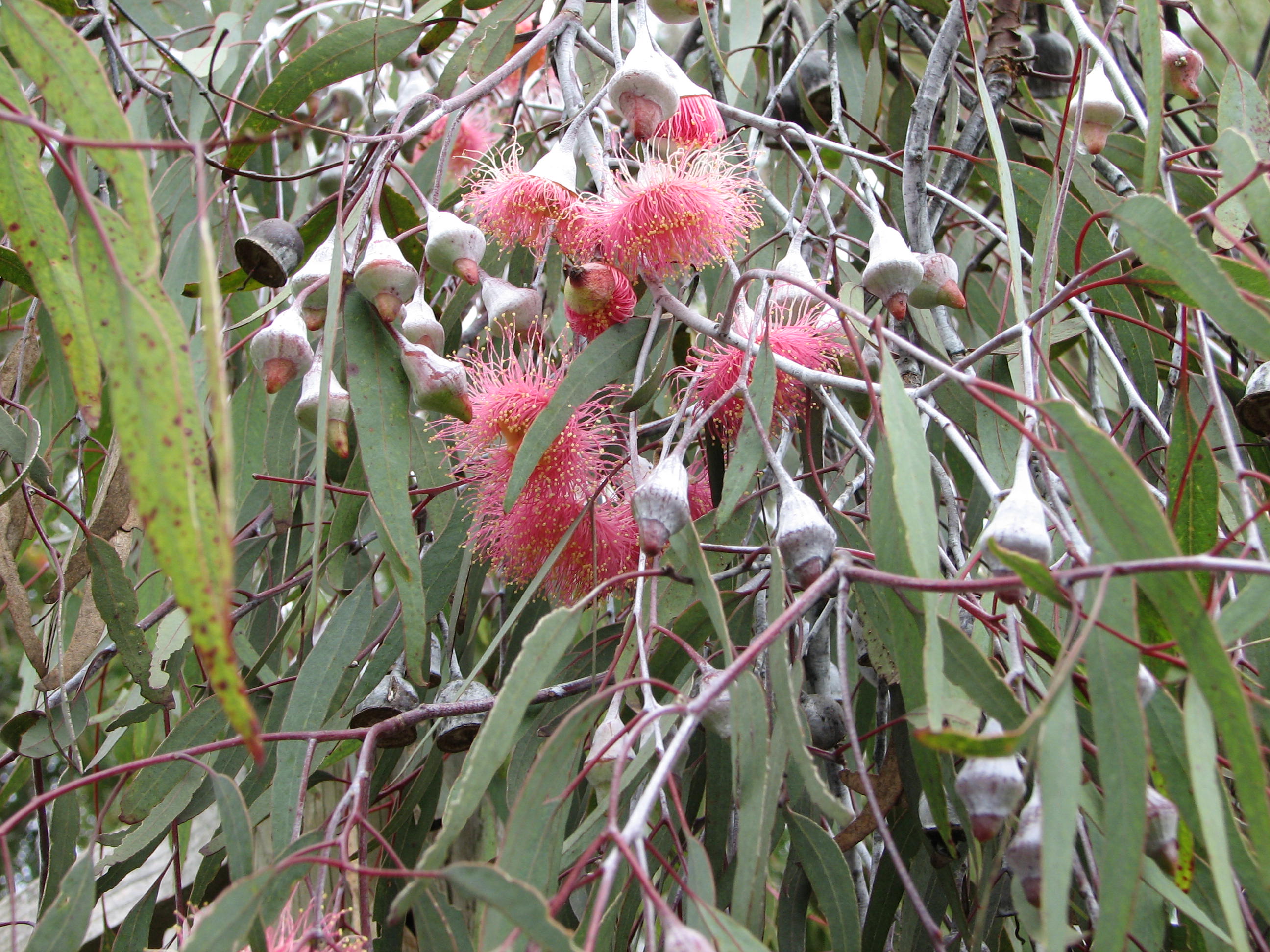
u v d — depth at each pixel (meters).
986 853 0.29
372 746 0.32
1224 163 0.30
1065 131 0.37
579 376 0.34
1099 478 0.26
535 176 0.36
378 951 0.35
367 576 0.36
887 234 0.35
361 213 0.36
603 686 0.30
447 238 0.35
